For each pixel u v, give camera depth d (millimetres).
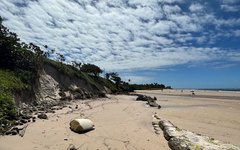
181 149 9672
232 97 58625
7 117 13500
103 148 9742
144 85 178875
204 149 9289
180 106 32281
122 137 11633
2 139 10031
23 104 19844
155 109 26875
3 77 19797
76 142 10305
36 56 29188
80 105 26062
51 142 10102
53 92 30516
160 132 13359
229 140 12359
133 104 31641
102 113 19922
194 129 14953
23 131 11438
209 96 64312
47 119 15156
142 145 10516
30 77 25078
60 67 38062
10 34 25109
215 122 18234
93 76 63625
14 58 24609
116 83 84125
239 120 19547
